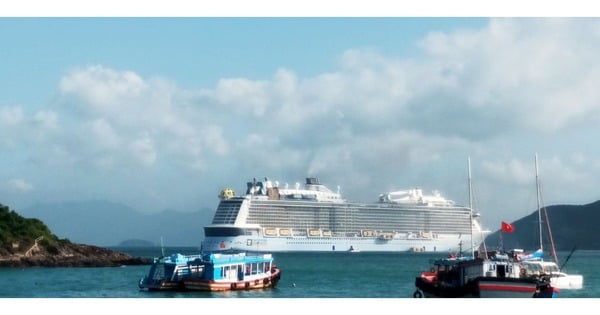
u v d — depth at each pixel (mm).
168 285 113500
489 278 88250
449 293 97125
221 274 113500
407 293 121125
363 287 133375
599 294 117312
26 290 125938
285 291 119875
